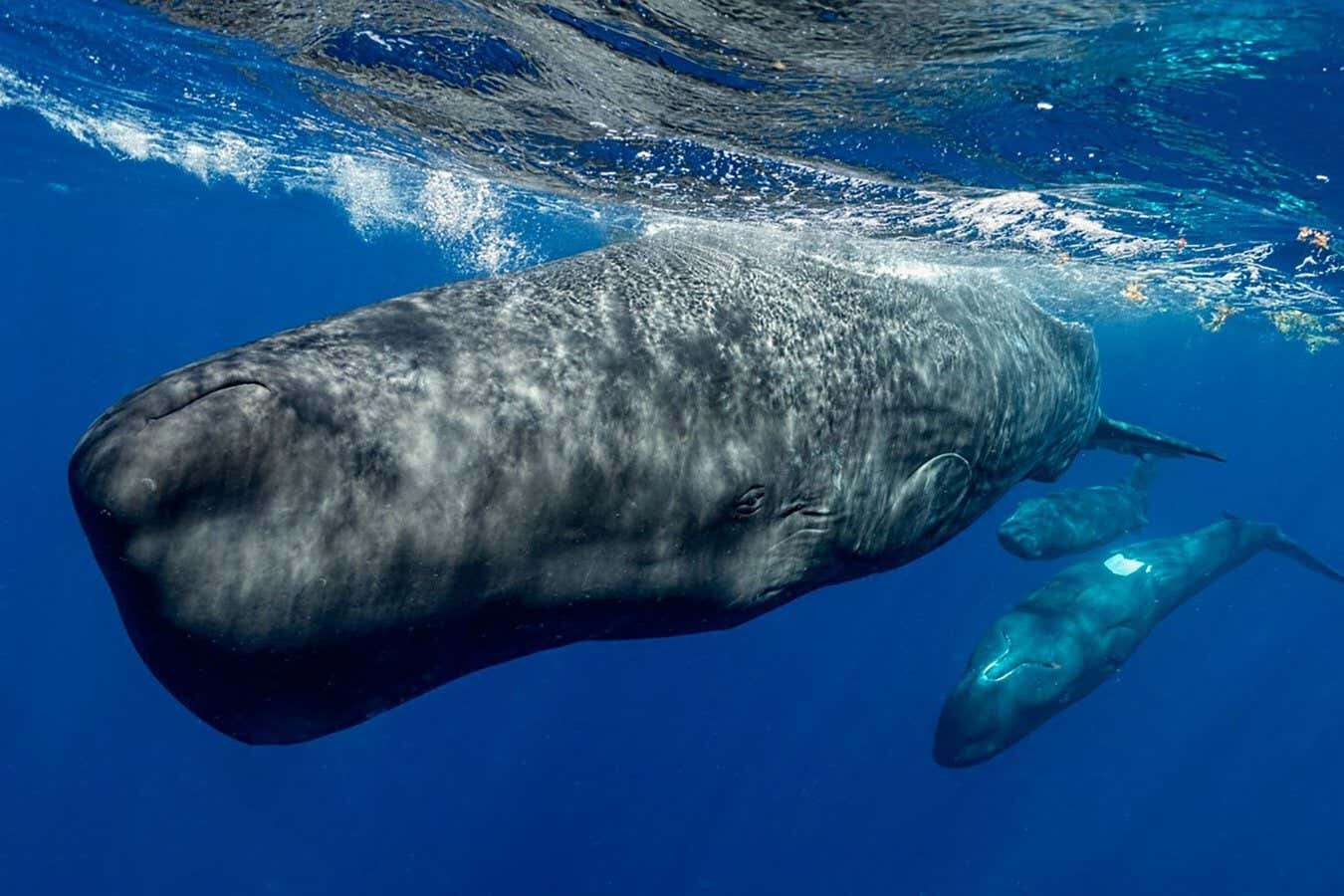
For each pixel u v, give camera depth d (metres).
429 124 9.46
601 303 3.16
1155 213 8.39
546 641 3.04
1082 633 9.64
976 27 5.06
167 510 1.96
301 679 2.35
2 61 11.87
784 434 3.47
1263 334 20.25
